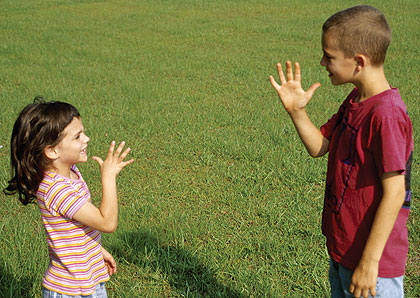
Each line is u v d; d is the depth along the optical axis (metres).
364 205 2.23
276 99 8.20
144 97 8.33
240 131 6.63
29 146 2.38
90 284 2.57
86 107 7.84
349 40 2.16
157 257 3.87
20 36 14.05
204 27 14.94
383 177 2.12
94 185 5.26
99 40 13.50
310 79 9.14
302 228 4.21
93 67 10.66
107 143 6.36
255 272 3.64
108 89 8.91
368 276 2.16
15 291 3.48
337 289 2.57
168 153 5.98
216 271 3.68
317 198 4.76
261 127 6.77
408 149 2.20
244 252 3.93
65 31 14.72
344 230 2.31
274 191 4.93
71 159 2.49
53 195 2.42
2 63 10.98
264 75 9.69
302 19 15.58
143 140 6.48
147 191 5.07
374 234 2.13
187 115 7.34
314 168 5.29
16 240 4.09
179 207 4.71
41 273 3.67
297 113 2.54
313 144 2.58
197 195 4.95
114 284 3.59
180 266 3.75
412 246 3.93
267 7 18.02
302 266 3.70
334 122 2.58
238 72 9.89
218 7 18.47
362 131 2.19
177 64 10.70
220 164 5.59
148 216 4.51
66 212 2.41
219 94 8.56
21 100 8.18
